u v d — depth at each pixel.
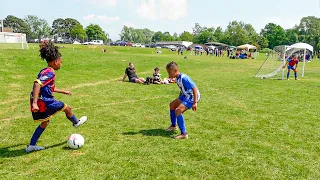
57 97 10.14
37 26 121.69
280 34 128.75
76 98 10.06
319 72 25.30
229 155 5.07
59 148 5.34
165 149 5.30
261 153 5.18
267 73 21.61
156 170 4.44
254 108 8.97
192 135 6.17
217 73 21.08
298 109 8.93
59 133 6.20
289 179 4.22
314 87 14.39
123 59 25.91
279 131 6.54
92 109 8.45
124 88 12.59
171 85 13.95
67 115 5.46
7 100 9.54
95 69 18.53
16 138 5.93
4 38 43.47
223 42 128.50
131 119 7.41
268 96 11.30
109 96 10.59
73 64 19.09
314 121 7.49
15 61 16.95
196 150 5.28
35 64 17.20
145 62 25.56
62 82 13.50
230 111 8.48
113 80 15.22
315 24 122.31
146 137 6.00
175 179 4.18
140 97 10.53
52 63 5.12
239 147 5.47
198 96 6.08
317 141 5.91
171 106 6.39
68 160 4.79
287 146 5.59
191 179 4.19
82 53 25.75
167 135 6.16
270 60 23.84
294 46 21.25
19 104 9.01
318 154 5.21
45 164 4.65
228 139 5.93
